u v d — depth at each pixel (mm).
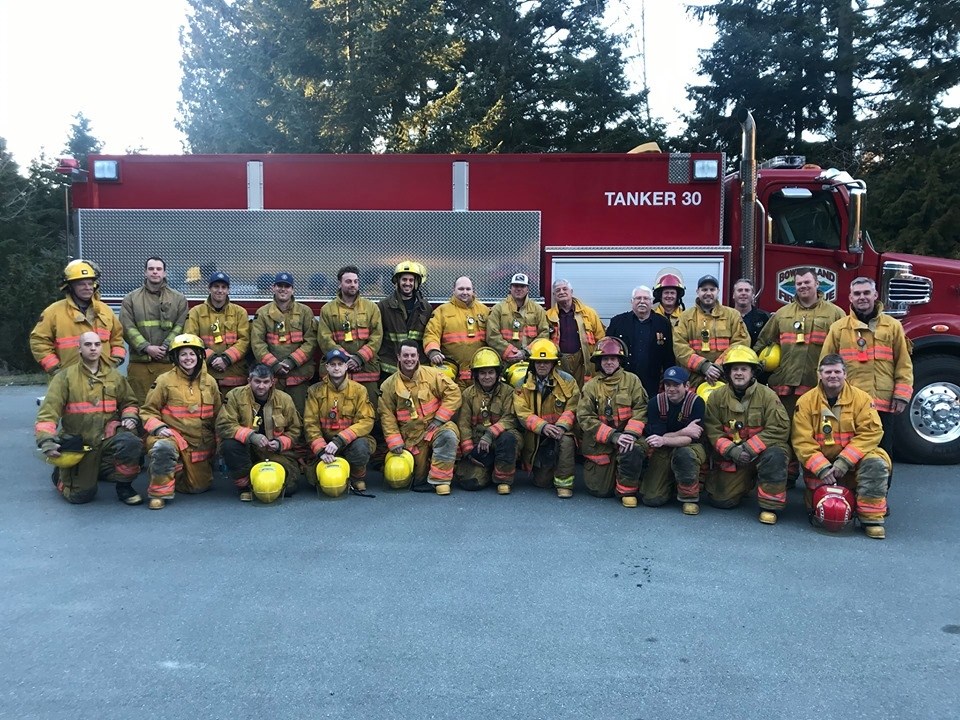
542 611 3809
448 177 7277
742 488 5652
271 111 19859
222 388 6805
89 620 3688
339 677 3150
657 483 5758
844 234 7246
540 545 4832
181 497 6027
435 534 5051
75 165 7262
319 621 3680
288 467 6035
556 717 2855
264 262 7273
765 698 2996
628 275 7281
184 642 3459
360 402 6148
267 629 3594
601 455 5965
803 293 6320
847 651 3400
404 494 6160
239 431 5840
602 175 7281
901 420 7191
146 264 6848
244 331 6758
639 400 5816
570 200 7297
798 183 7312
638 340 6641
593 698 2990
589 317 6934
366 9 18547
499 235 7281
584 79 21938
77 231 7262
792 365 6324
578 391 6195
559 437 5984
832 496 5121
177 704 2943
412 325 6918
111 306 7266
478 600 3939
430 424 6230
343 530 5137
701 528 5238
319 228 7250
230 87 20734
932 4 20297
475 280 7293
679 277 7234
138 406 6094
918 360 7195
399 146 19969
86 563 4473
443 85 21344
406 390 6195
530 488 6383
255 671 3197
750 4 21766
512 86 22094
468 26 22344
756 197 7254
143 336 6691
